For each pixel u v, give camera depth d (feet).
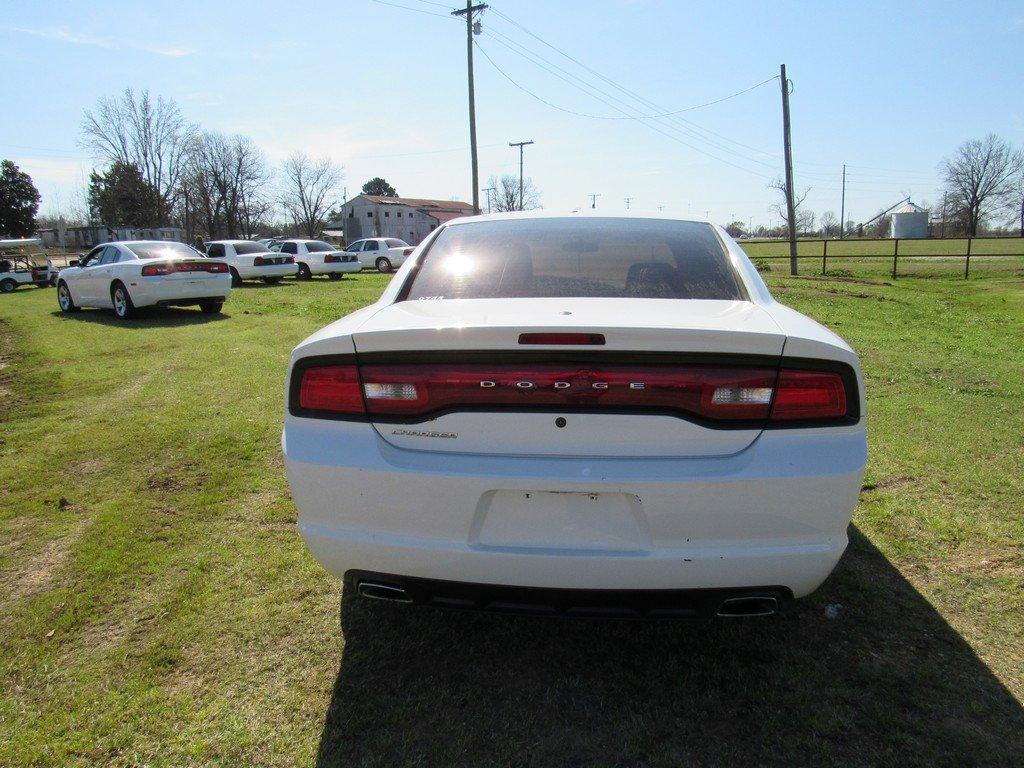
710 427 6.09
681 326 6.07
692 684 7.22
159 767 6.15
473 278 8.38
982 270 73.36
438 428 6.35
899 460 13.51
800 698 6.96
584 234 9.37
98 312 42.04
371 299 49.73
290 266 73.00
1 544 10.44
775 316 7.00
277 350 26.91
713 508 6.05
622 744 6.38
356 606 8.76
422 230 318.65
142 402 18.84
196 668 7.54
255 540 10.55
